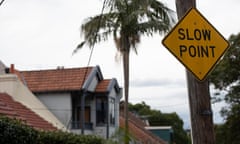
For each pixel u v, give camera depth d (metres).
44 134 14.60
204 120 7.59
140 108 64.06
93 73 27.88
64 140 15.09
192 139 7.65
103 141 16.61
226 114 34.97
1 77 22.84
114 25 22.62
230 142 34.84
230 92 34.66
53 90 26.56
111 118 28.83
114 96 29.55
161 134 46.31
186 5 7.82
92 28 22.69
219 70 34.00
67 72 27.70
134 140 11.63
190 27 7.73
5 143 11.99
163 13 22.69
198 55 7.68
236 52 33.66
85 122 27.44
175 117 61.84
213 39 7.78
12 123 12.35
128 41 22.97
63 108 26.53
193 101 7.65
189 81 7.73
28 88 25.22
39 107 23.72
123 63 23.16
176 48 7.63
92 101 28.38
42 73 27.98
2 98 21.23
